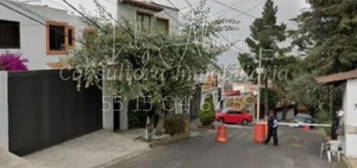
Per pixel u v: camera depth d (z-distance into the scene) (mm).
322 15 32375
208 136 26719
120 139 20531
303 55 42531
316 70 32031
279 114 65188
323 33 33094
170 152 18938
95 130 21453
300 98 41781
